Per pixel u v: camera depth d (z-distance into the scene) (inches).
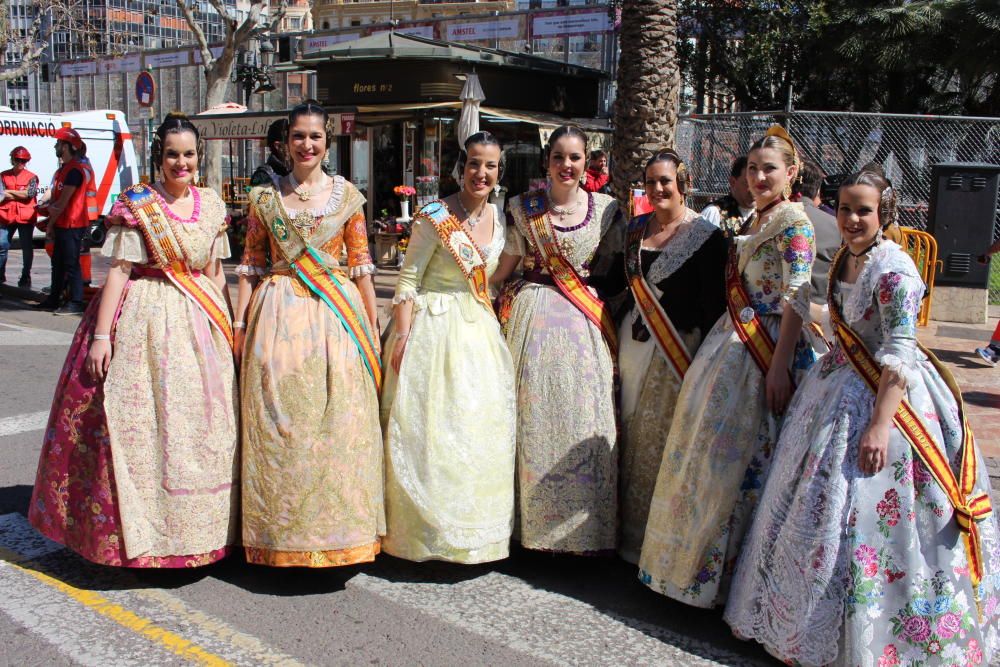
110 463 137.6
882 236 122.0
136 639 128.5
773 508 123.0
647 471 152.6
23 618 134.0
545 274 154.8
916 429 117.0
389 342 151.1
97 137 648.4
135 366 138.9
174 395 138.6
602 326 155.6
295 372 138.9
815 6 782.5
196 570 152.1
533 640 131.2
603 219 154.6
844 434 118.1
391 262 534.6
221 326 145.4
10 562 153.7
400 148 594.9
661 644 130.7
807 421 122.7
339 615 137.3
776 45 802.2
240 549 160.9
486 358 148.6
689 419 137.6
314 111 142.7
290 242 143.6
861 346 120.3
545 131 565.3
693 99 895.1
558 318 151.6
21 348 326.6
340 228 145.6
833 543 115.8
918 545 115.3
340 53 561.9
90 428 139.0
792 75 839.7
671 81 331.6
